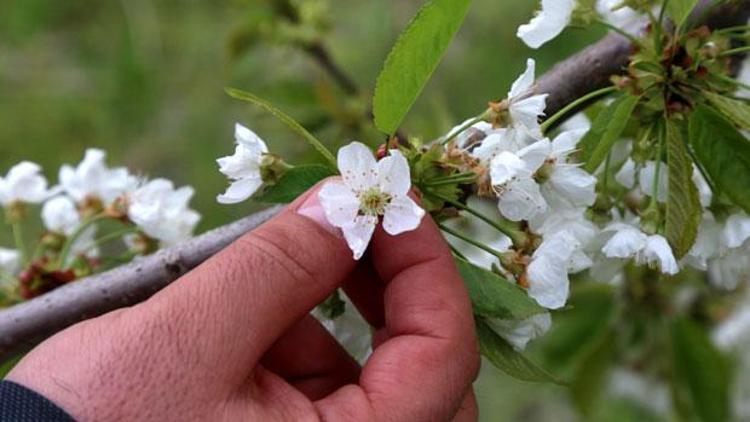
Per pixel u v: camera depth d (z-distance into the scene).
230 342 0.34
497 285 0.36
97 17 1.20
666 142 0.39
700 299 0.67
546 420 0.98
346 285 0.40
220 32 1.16
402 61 0.34
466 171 0.37
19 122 1.17
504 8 1.10
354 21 1.09
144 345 0.34
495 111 0.38
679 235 0.37
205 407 0.34
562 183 0.39
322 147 0.36
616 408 0.81
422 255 0.36
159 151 1.15
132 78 1.16
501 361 0.37
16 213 0.52
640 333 0.64
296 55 0.97
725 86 0.40
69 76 1.19
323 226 0.36
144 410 0.33
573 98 0.44
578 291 0.63
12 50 1.21
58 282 0.49
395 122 0.36
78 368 0.34
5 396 0.33
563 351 0.65
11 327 0.46
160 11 1.18
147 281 0.46
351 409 0.35
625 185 0.42
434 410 0.36
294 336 0.40
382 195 0.35
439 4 0.34
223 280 0.35
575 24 0.41
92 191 0.52
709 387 0.60
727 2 0.41
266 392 0.36
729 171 0.39
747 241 0.43
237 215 1.09
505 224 0.41
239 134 0.38
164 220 0.50
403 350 0.36
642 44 0.40
